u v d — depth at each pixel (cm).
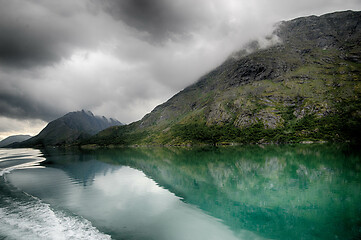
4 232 1934
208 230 2028
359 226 2041
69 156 12456
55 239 1792
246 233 1947
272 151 10212
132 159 9575
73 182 4412
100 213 2506
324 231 1950
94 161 8931
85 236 1873
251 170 5319
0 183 4441
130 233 1961
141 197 3188
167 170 5891
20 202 2978
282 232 1961
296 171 4912
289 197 3006
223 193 3319
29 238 1809
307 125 19275
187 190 3559
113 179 4691
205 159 8362
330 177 4178
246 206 2688
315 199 2881
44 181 4584
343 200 2811
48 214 2456
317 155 7788
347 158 6725
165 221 2250
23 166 7669
